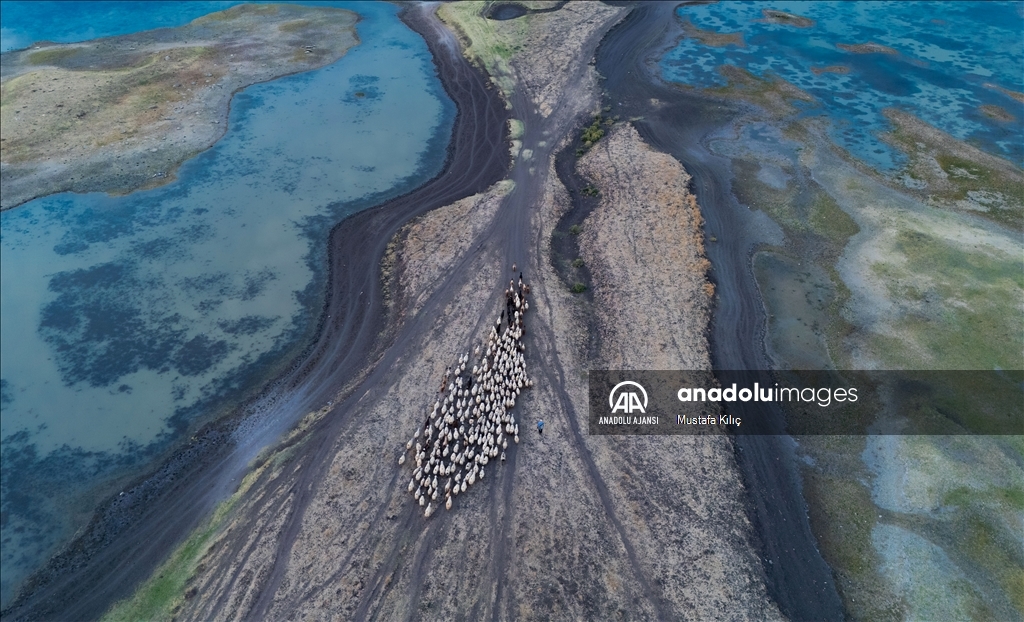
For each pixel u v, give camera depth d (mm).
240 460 37594
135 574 32625
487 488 34969
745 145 64250
